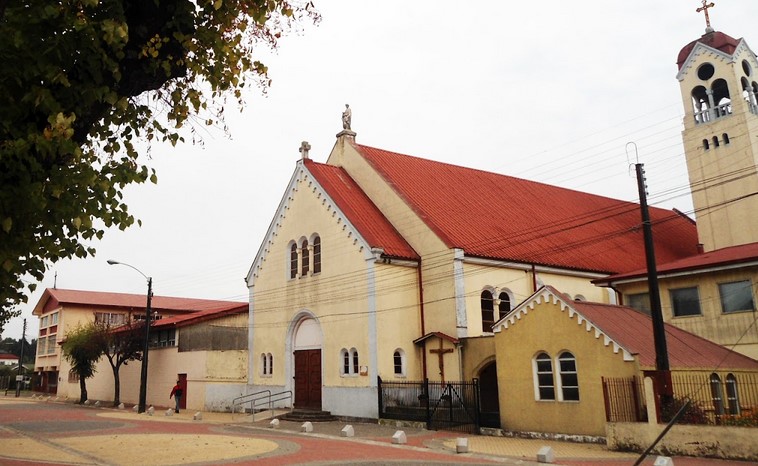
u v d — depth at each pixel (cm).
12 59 680
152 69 808
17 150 652
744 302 2472
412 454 1802
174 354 4134
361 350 2909
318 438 2247
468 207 3528
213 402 3722
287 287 3459
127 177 810
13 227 694
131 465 1521
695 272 2566
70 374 5759
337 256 3141
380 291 2931
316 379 3184
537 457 1669
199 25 885
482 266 3078
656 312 1933
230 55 913
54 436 2173
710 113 4025
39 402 4844
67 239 765
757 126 3938
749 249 2658
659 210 4794
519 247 3353
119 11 746
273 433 2434
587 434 2038
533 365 2236
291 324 3378
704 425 1688
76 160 735
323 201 3284
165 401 4147
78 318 6222
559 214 3984
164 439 2078
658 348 1898
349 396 2925
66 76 718
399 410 2739
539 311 2244
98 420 2902
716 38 4066
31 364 11856
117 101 762
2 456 1608
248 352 3844
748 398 2236
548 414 2161
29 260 751
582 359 2086
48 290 6550
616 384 1977
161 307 6569
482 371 2825
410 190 3412
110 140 867
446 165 3953
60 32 709
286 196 3569
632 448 1803
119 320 6350
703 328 2558
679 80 4194
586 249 3731
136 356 4441
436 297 2998
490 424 2416
